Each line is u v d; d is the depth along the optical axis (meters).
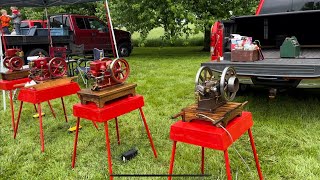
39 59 3.27
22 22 10.48
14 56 3.87
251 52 3.46
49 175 2.56
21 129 3.68
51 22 10.20
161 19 10.44
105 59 2.72
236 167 2.52
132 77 6.52
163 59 9.60
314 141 2.91
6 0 5.18
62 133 3.48
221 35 3.89
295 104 4.02
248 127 2.19
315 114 3.60
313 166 2.45
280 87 3.36
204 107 2.00
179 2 10.11
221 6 10.61
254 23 4.21
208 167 2.53
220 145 1.83
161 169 2.56
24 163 2.80
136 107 2.75
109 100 2.52
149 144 3.08
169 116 3.90
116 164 2.71
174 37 10.40
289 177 2.35
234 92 2.01
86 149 3.03
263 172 2.44
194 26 10.07
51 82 3.19
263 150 2.80
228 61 3.66
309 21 3.92
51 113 4.26
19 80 3.69
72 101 4.88
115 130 3.48
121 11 10.79
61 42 8.80
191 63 8.37
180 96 4.81
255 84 3.49
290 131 3.15
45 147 3.11
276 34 4.18
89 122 3.77
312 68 3.06
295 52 3.67
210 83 1.96
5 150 3.07
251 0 10.45
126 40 11.12
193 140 1.96
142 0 10.15
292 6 4.24
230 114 1.98
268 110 3.82
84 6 13.72
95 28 10.36
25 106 4.64
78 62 6.26
